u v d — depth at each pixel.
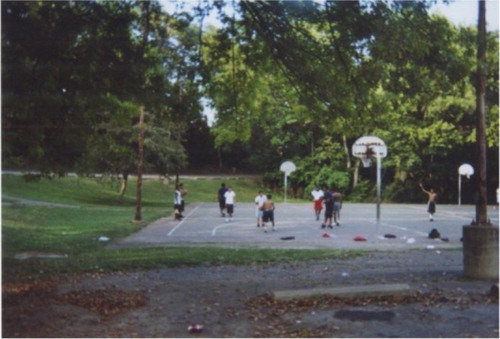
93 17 12.31
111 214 33.53
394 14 12.67
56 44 11.88
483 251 11.91
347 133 15.81
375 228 27.86
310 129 61.50
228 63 15.57
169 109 15.12
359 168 62.25
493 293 10.18
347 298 10.06
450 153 55.84
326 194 27.89
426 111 49.47
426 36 12.71
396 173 58.81
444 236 24.08
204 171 72.94
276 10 13.43
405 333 7.97
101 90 13.18
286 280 12.17
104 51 12.59
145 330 8.26
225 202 34.28
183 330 8.27
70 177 51.50
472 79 13.88
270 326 8.42
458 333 7.94
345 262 15.23
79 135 14.94
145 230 26.02
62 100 12.87
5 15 11.30
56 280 12.26
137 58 13.04
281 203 51.66
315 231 26.34
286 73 15.10
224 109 16.25
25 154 15.75
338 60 14.12
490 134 37.75
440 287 11.07
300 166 61.66
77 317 8.88
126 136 37.84
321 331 8.11
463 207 46.56
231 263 14.98
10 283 11.66
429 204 32.38
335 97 14.63
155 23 13.95
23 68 11.97
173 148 41.91
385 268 13.98
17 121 13.73
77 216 30.92
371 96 15.11
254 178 67.88
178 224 29.36
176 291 11.02
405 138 52.84
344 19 12.76
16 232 22.22
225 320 8.80
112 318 8.91
